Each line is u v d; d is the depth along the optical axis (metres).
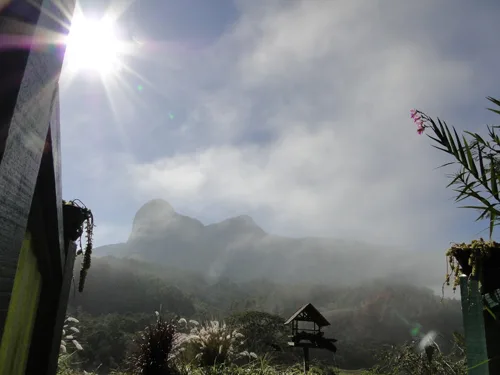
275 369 6.81
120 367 6.34
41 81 0.91
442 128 1.53
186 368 6.17
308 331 6.89
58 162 1.77
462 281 2.48
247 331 10.82
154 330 6.20
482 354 2.29
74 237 2.85
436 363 4.96
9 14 0.76
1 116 0.74
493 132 1.52
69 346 5.93
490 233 1.41
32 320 2.46
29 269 2.13
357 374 6.04
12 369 2.17
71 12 1.07
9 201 0.78
